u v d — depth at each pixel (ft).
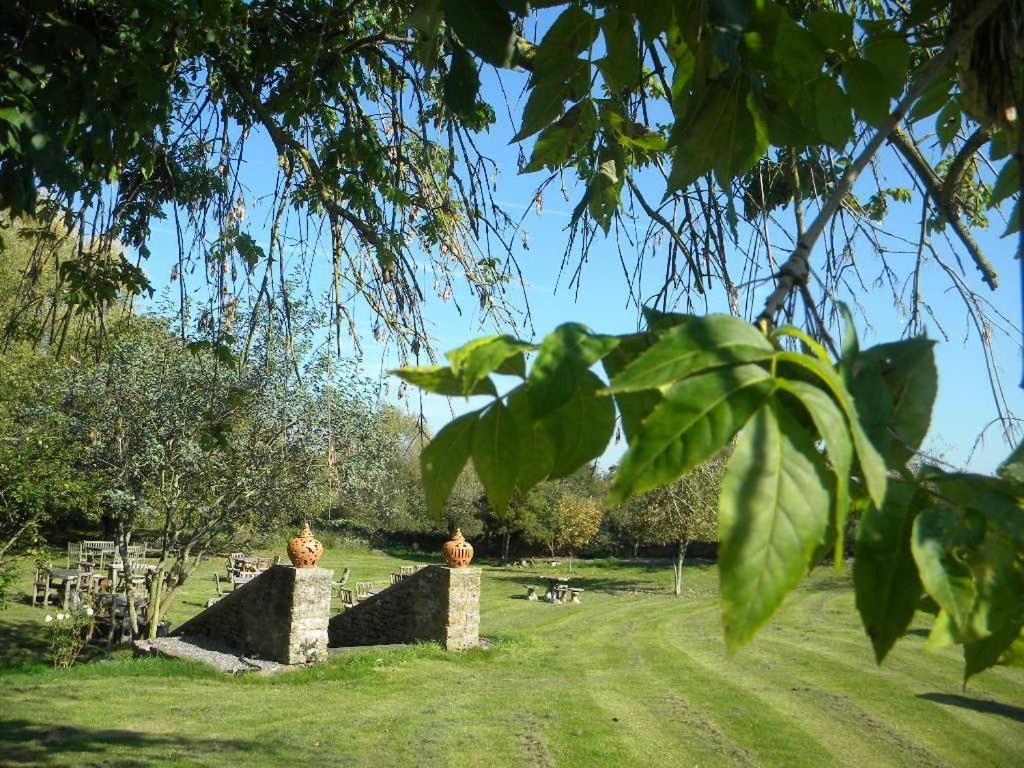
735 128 4.73
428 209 14.15
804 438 1.82
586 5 5.98
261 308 13.83
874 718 32.73
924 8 4.45
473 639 44.60
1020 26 3.89
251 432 38.09
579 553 111.04
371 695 34.83
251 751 26.61
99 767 24.08
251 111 14.37
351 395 30.01
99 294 15.79
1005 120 3.97
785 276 2.45
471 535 93.09
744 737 30.07
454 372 2.16
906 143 5.76
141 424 38.96
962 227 5.19
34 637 49.19
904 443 2.37
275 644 40.24
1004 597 2.14
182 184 15.02
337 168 14.57
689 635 55.06
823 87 4.60
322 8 14.16
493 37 5.49
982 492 2.24
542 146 6.88
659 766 26.81
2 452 39.17
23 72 9.12
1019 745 29.48
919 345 2.53
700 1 4.52
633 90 7.48
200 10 11.67
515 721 31.32
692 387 1.84
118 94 10.75
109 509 44.06
